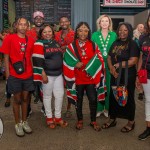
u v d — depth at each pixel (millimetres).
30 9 9336
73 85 4086
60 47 4266
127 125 4145
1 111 5113
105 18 4512
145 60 3641
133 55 3803
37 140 3818
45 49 3957
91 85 4082
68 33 4676
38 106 5469
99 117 4805
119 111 4129
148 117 3787
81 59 4016
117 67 3906
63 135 3990
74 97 4137
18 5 9383
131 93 3969
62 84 4199
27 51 3770
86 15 7750
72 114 4953
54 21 9227
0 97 6141
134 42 3869
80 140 3812
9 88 3840
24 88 3865
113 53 3971
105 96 4363
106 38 4527
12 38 3705
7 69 3783
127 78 3867
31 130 4047
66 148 3568
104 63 4367
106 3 8844
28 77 3832
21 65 3734
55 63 4012
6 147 3602
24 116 4043
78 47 4043
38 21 4660
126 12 10398
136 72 3934
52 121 4301
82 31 3947
